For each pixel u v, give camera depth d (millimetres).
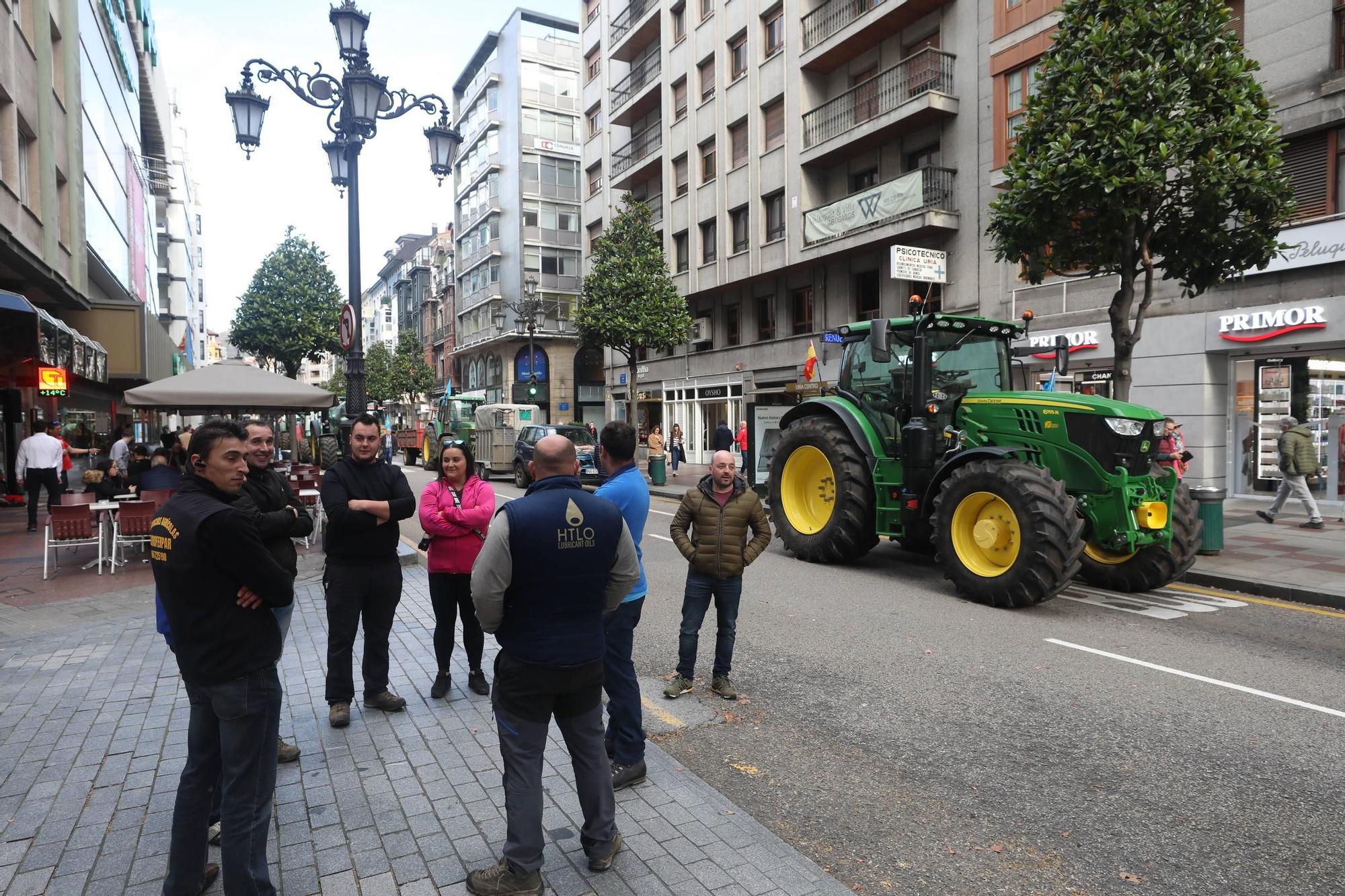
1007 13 16734
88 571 9016
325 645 5965
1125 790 3680
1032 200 9148
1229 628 6543
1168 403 14062
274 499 3795
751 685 5184
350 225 10023
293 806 3381
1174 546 7648
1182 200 9055
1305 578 8023
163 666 5406
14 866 2920
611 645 3588
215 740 2660
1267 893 2863
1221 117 8633
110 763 3838
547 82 45812
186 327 55531
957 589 7609
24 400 18266
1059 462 7523
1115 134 8578
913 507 8469
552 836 3145
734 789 3738
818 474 9773
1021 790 3695
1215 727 4402
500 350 47500
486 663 5465
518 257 44969
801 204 22016
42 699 4746
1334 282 11953
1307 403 12977
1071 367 15555
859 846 3219
